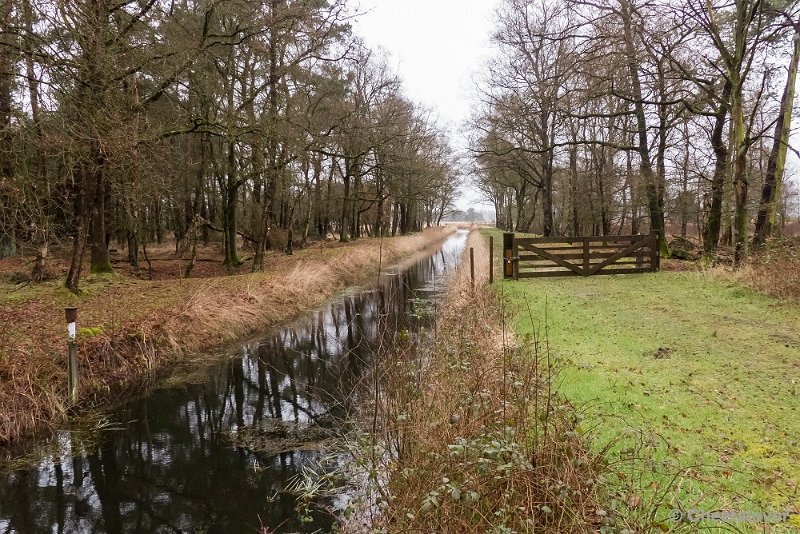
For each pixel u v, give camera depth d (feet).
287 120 50.21
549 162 86.53
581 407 15.74
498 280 46.85
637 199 72.23
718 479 12.23
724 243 68.44
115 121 28.58
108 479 18.07
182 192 69.56
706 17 43.91
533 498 10.86
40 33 27.61
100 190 44.57
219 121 46.55
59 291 36.04
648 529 9.90
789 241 39.04
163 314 32.96
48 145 27.04
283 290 46.06
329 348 34.17
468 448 11.68
